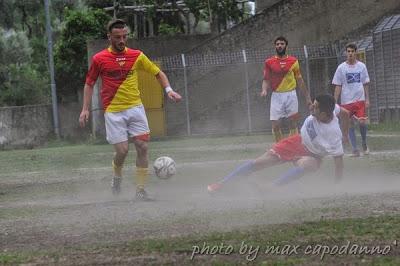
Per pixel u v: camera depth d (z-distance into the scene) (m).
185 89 45.47
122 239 9.91
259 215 11.31
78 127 53.66
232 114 45.84
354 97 22.77
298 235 9.62
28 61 67.69
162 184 17.30
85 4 72.19
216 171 19.94
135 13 61.16
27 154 35.59
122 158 15.10
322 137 14.05
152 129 45.88
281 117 22.64
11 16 71.44
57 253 9.16
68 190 17.33
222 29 59.28
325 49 45.62
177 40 49.09
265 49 46.06
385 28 40.72
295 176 14.02
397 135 31.39
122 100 14.82
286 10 46.69
